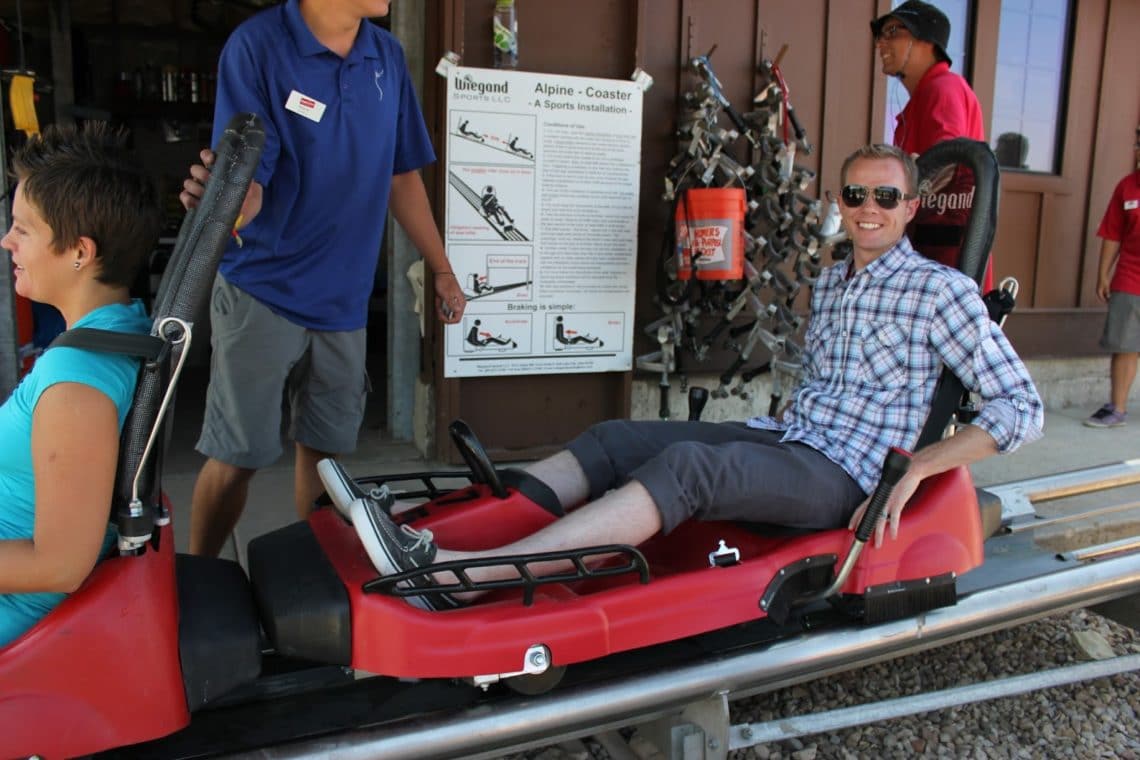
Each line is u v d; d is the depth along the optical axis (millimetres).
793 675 2275
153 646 1637
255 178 2309
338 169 2477
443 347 4203
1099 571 2695
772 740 2271
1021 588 2559
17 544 1514
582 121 4230
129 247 1641
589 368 4477
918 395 2424
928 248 2879
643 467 2217
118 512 1638
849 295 2508
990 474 4531
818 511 2338
